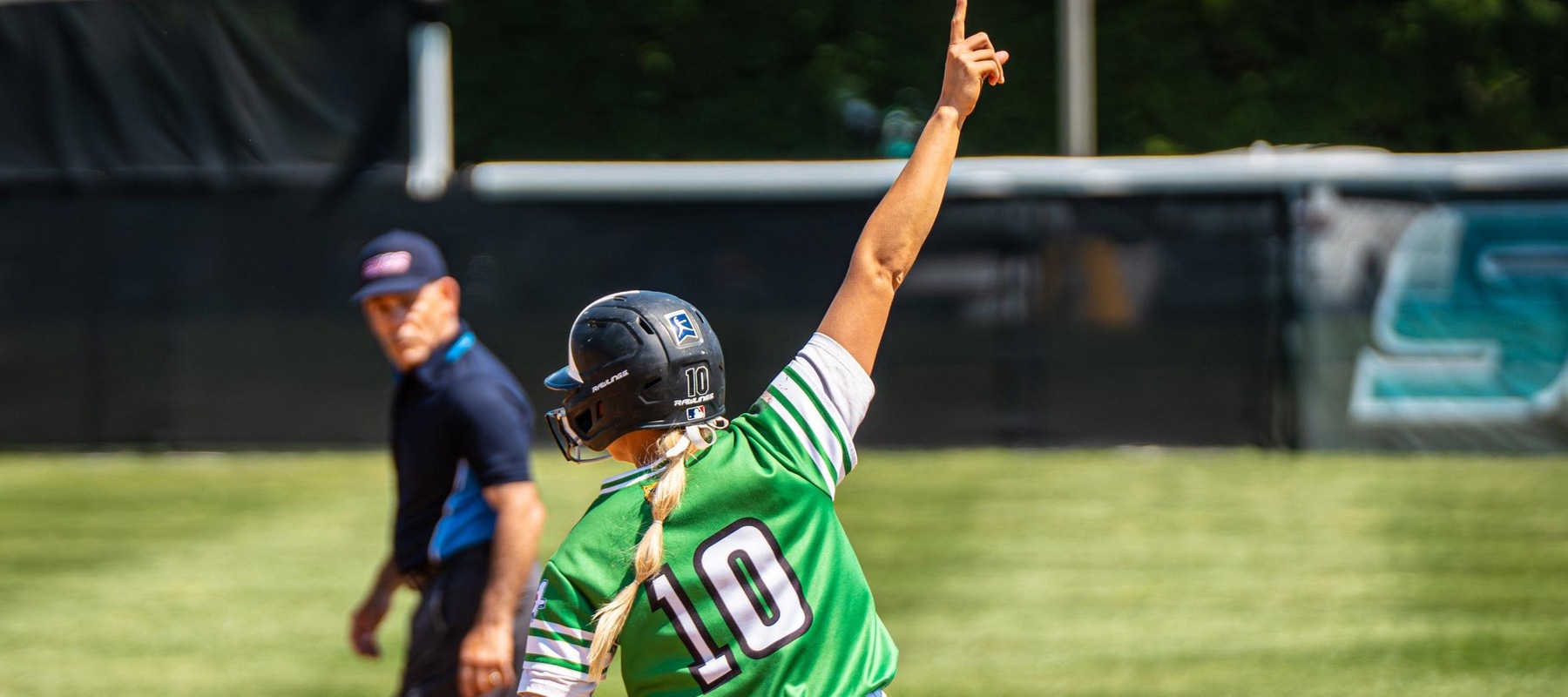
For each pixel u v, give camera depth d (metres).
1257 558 33.44
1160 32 92.75
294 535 37.09
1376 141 93.25
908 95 94.62
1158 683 24.31
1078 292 47.56
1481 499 39.66
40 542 36.56
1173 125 92.81
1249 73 92.94
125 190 49.66
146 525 38.47
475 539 16.05
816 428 9.52
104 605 30.50
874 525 37.22
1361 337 46.50
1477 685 24.06
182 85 49.62
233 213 49.50
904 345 48.06
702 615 9.04
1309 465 45.00
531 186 48.81
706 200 48.50
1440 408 46.25
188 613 29.70
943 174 10.12
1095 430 47.66
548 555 33.69
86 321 49.81
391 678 25.38
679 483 9.16
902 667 25.38
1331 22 92.19
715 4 94.12
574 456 9.84
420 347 15.89
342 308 49.38
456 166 95.31
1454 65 92.44
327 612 29.77
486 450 15.66
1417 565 32.59
